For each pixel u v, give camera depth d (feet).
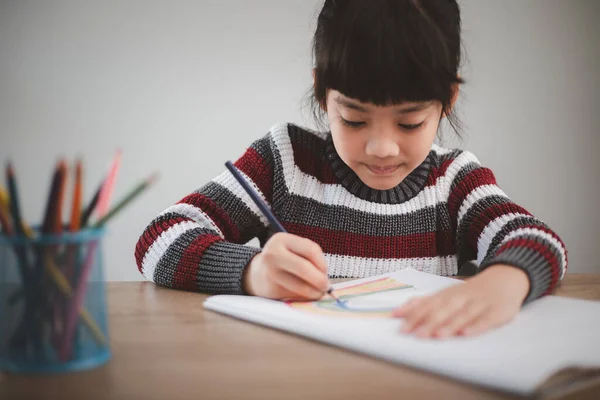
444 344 1.76
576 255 6.64
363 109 2.75
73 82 6.10
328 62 2.79
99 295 1.66
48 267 1.56
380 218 3.68
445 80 2.73
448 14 2.97
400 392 1.49
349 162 3.09
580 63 6.44
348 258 3.67
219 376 1.59
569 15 6.37
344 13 2.81
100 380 1.55
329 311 2.15
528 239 2.69
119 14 6.07
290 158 3.74
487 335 1.87
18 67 6.03
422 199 3.73
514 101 6.39
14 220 1.53
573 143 6.52
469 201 3.61
